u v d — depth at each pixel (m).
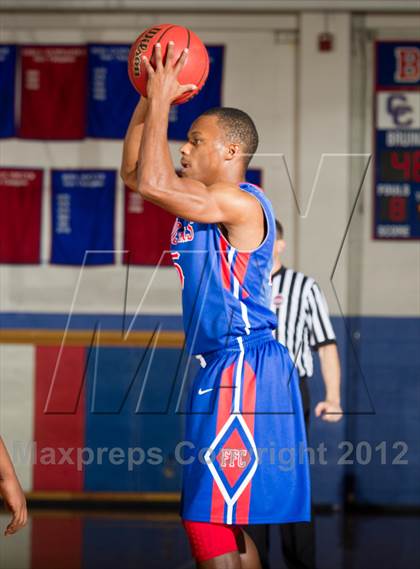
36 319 10.74
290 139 10.70
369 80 10.62
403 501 10.30
